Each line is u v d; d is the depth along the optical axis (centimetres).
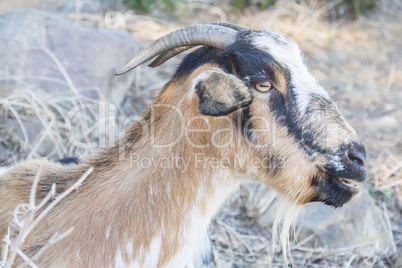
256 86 445
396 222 742
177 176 444
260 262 661
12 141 710
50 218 437
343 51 1159
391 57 1162
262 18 1202
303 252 677
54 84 781
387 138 905
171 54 491
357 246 676
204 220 464
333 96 1007
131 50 873
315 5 1260
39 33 836
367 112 977
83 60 817
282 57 451
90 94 782
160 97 464
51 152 718
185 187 446
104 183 444
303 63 467
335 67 1104
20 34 829
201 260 588
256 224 711
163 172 443
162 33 1063
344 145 456
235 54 444
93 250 429
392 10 1312
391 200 768
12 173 484
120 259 432
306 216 687
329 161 456
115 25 1045
